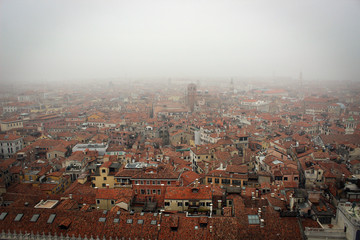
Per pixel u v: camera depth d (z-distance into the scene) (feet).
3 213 272.10
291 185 355.77
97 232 253.24
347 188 312.29
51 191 386.73
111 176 380.99
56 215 269.44
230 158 483.10
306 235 238.27
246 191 325.21
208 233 247.70
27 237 253.44
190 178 373.81
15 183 426.51
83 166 468.34
